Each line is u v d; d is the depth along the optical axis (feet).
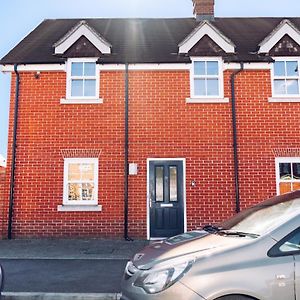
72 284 20.94
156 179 36.37
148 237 35.50
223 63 38.09
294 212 12.69
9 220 35.83
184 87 37.83
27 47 41.60
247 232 12.96
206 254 11.73
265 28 45.11
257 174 36.27
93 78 38.47
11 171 36.47
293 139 36.78
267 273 11.15
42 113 37.45
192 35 38.65
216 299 11.03
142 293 11.76
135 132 37.01
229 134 36.91
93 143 36.91
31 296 18.97
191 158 36.52
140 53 39.45
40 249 31.14
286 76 38.40
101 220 35.81
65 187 36.37
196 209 35.83
